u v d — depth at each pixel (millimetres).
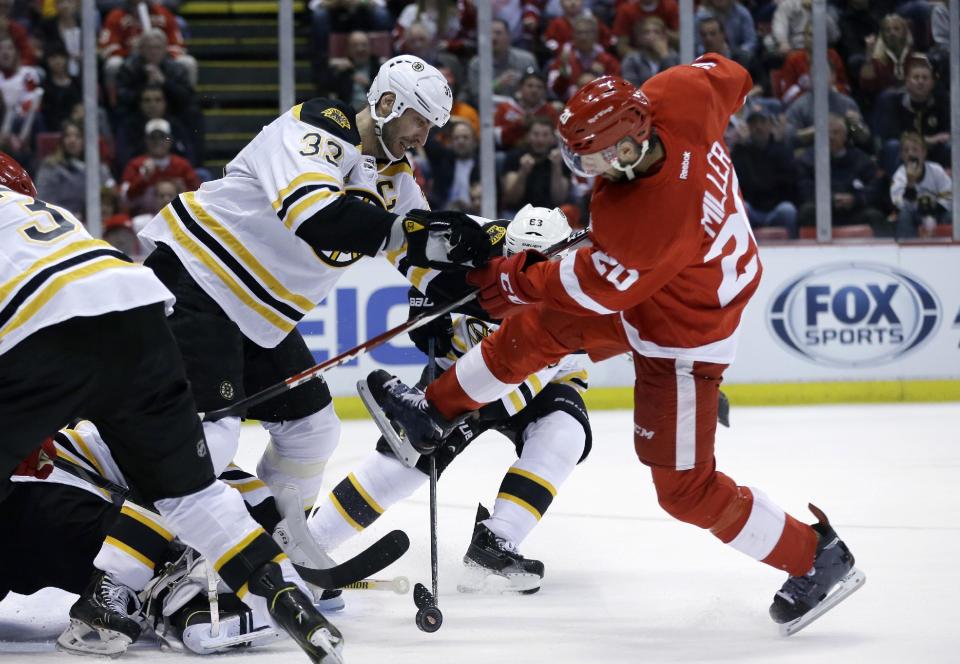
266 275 6016
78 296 4812
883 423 13375
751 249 5609
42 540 5867
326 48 15383
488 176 14633
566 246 5879
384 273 14539
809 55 14836
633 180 5191
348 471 11016
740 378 15016
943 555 7465
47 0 14328
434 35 15086
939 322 15117
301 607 4902
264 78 16297
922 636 5691
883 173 15125
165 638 5660
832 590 5844
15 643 5805
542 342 5758
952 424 13227
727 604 6410
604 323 5719
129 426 5008
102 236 14625
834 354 15070
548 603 6543
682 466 5645
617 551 7801
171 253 6016
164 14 14844
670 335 5512
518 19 14992
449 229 5445
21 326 4777
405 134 6238
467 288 6480
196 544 5086
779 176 15086
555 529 8500
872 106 14992
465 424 6793
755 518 5711
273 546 5059
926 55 14852
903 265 15047
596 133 5000
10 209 4996
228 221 5973
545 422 7016
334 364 5812
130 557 5562
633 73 15109
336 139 5836
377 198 6121
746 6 14867
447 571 7344
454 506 9367
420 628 5688
